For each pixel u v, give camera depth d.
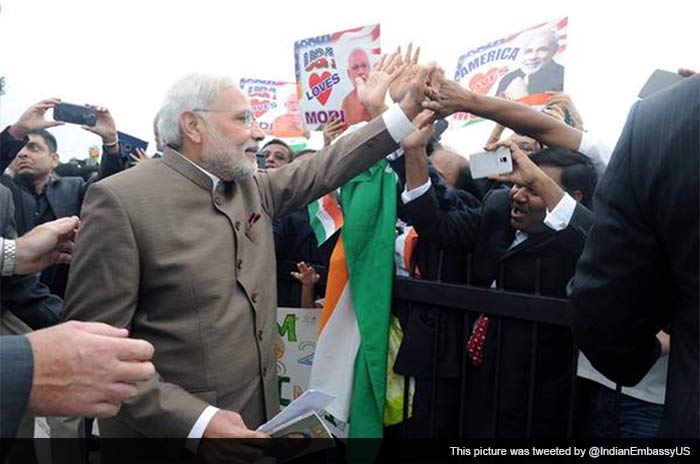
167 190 1.67
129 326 1.59
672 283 1.17
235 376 1.68
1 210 2.09
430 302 2.14
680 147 1.03
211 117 1.70
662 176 1.06
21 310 2.20
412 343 2.18
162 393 1.53
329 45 2.32
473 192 2.55
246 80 3.58
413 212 2.11
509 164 1.89
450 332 2.18
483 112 1.98
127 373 0.95
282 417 1.49
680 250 1.06
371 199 2.21
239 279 1.73
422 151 2.06
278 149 3.19
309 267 2.65
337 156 1.97
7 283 2.12
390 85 2.14
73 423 2.53
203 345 1.63
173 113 1.73
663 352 1.67
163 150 1.78
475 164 1.95
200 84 1.72
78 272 1.60
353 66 2.29
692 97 1.05
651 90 1.86
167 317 1.64
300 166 2.02
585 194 2.07
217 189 1.76
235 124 1.73
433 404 2.15
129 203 1.60
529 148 2.31
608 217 1.18
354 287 2.21
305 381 2.60
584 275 1.25
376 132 1.95
